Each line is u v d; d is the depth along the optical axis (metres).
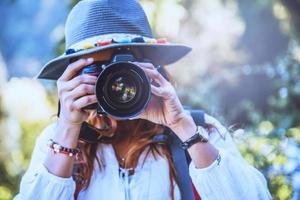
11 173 5.02
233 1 7.47
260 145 3.16
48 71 1.96
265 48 7.45
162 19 6.25
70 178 1.81
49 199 1.78
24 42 14.11
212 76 6.91
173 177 1.89
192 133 1.81
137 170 1.90
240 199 1.81
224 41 7.58
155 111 1.84
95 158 1.91
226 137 2.00
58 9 13.20
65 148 1.79
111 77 1.71
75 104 1.76
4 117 5.87
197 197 1.88
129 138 1.94
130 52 1.83
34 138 5.92
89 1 1.91
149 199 1.85
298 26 5.90
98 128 1.89
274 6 6.90
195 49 7.32
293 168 2.99
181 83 6.36
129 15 1.92
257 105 6.51
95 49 1.77
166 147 1.93
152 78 1.79
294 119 4.25
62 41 5.98
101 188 1.87
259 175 1.97
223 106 6.45
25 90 7.06
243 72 6.66
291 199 2.89
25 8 14.12
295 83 4.80
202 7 7.40
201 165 1.81
